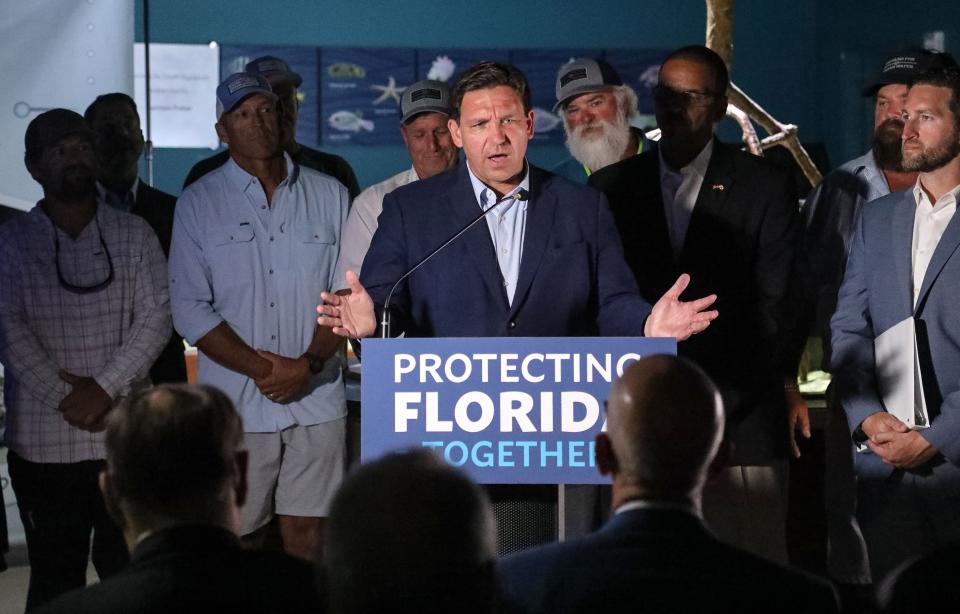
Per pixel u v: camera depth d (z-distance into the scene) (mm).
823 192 4180
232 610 1658
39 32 4445
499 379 2646
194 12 10422
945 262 3283
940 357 3281
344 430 3910
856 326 3455
